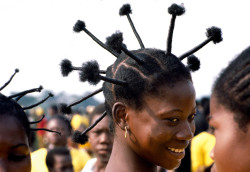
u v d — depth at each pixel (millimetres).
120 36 2088
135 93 2125
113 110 2201
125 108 2170
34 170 5023
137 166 2193
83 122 8141
